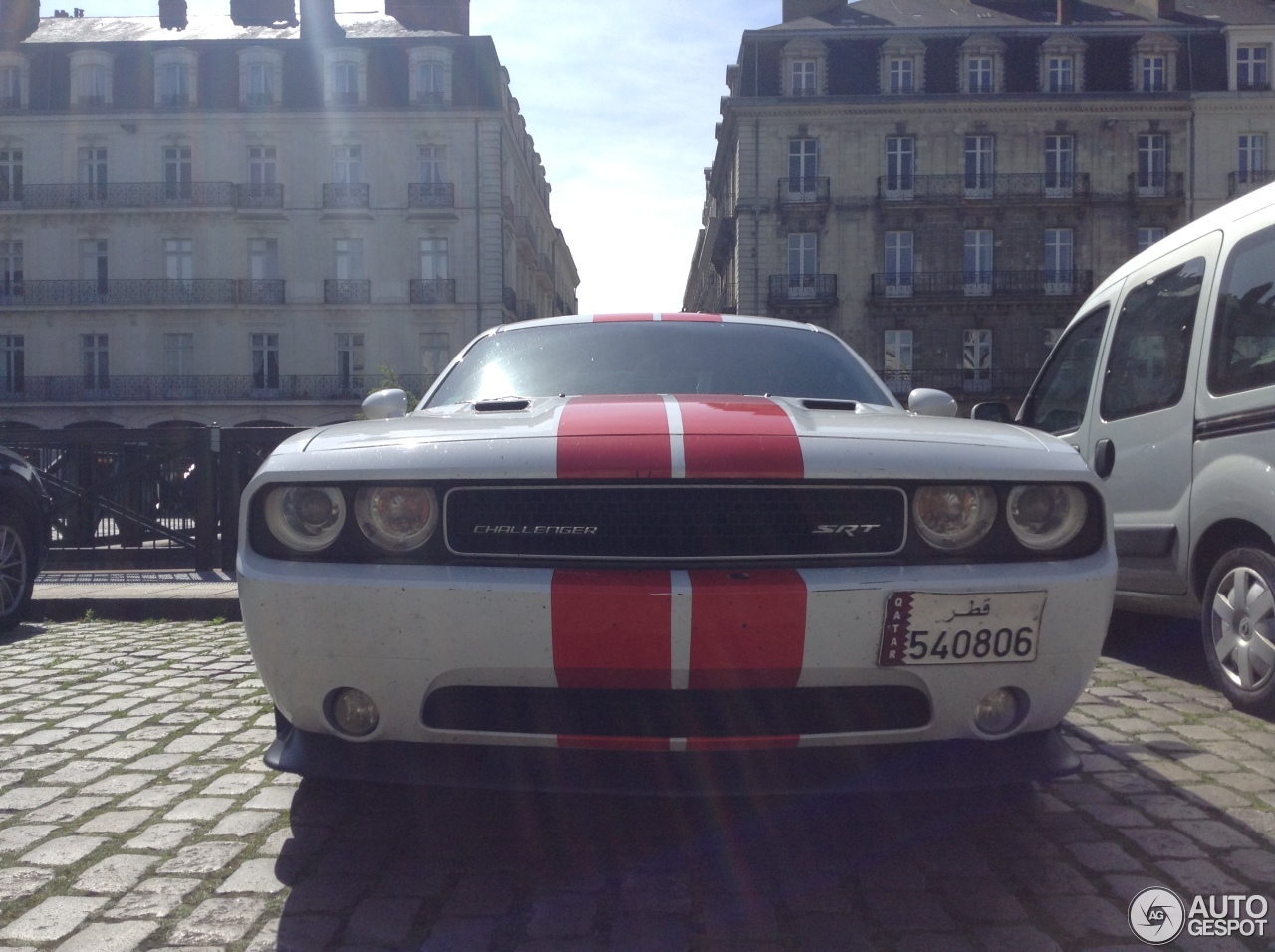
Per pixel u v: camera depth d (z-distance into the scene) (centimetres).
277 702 264
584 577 242
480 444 257
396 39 4041
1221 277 444
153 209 4009
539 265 5247
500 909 251
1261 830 300
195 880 266
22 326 4062
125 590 749
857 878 269
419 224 4022
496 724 251
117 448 894
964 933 238
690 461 247
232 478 892
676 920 246
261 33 4291
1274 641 406
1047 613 251
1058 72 3884
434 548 251
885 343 3906
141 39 4269
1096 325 568
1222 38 3881
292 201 4016
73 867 273
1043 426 607
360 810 316
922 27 3912
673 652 238
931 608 244
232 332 4025
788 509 250
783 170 3888
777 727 249
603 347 395
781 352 396
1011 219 3884
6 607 626
